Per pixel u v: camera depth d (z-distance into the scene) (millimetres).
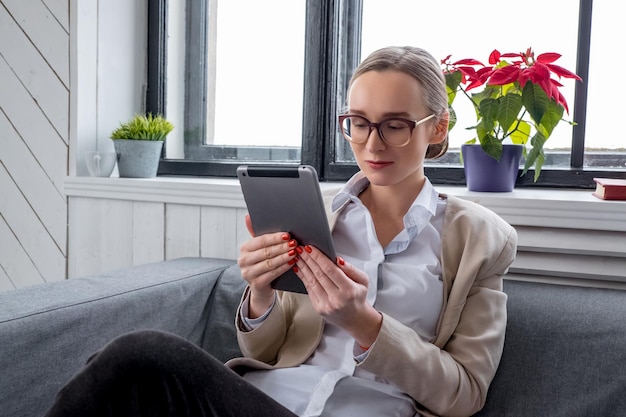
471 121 1707
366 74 1034
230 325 1421
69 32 1866
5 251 2016
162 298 1342
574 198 1367
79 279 1367
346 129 1094
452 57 1741
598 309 1153
